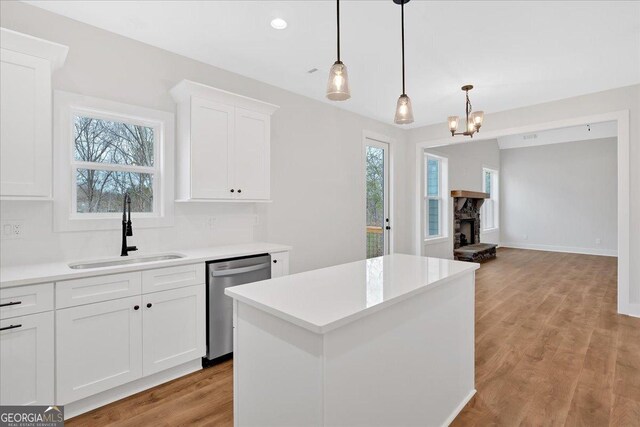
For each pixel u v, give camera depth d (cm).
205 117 274
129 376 212
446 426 188
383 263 222
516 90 381
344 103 425
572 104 403
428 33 258
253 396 146
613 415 197
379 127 507
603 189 789
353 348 129
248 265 273
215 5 224
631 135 366
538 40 268
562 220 847
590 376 242
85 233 243
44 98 200
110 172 263
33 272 190
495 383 234
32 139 197
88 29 245
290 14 234
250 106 304
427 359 174
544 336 314
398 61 306
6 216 212
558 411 202
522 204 908
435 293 180
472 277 219
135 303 214
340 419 124
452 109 452
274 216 367
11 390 171
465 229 766
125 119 267
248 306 148
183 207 294
